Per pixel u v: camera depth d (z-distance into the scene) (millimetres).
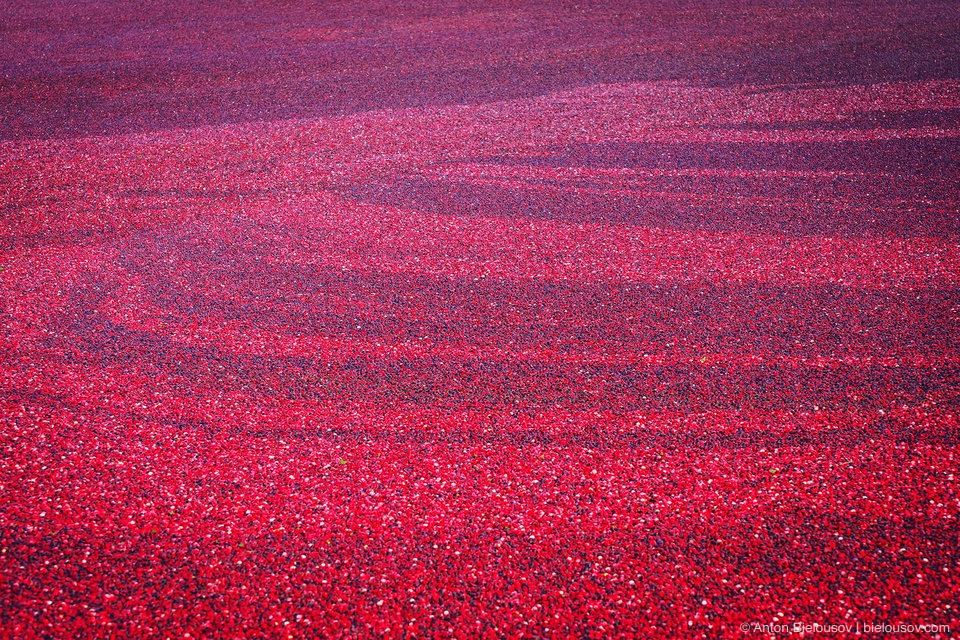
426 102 8906
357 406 4523
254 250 6117
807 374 4703
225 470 4066
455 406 4520
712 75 9500
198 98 9062
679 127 8180
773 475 4016
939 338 4965
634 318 5266
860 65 9625
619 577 3504
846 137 7816
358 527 3754
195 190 7047
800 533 3688
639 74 9609
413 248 6137
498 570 3547
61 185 7113
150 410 4473
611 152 7676
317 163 7539
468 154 7688
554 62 10047
